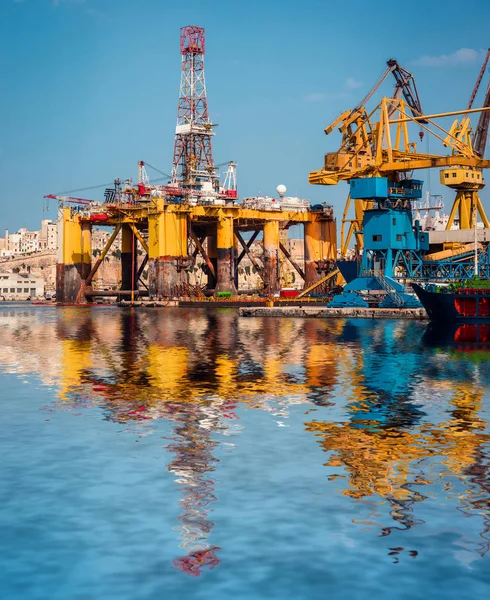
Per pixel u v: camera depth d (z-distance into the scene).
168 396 42.81
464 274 138.25
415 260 141.62
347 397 42.28
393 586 17.22
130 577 17.69
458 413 37.09
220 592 17.00
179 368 57.56
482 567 18.09
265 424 34.28
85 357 67.00
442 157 138.00
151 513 21.66
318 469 26.25
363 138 158.88
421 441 30.70
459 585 17.25
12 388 46.38
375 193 135.75
